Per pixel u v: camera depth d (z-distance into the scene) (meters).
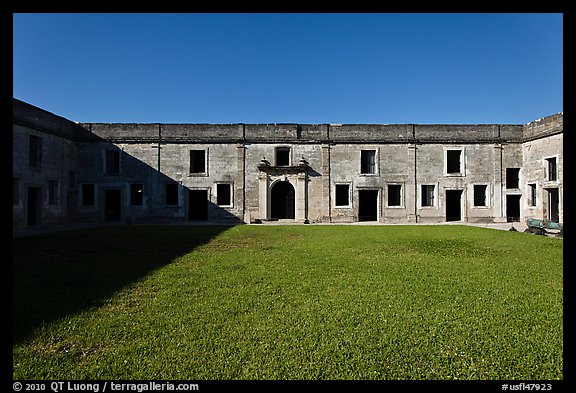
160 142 23.41
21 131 17.44
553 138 21.12
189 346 3.51
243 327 3.98
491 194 23.95
